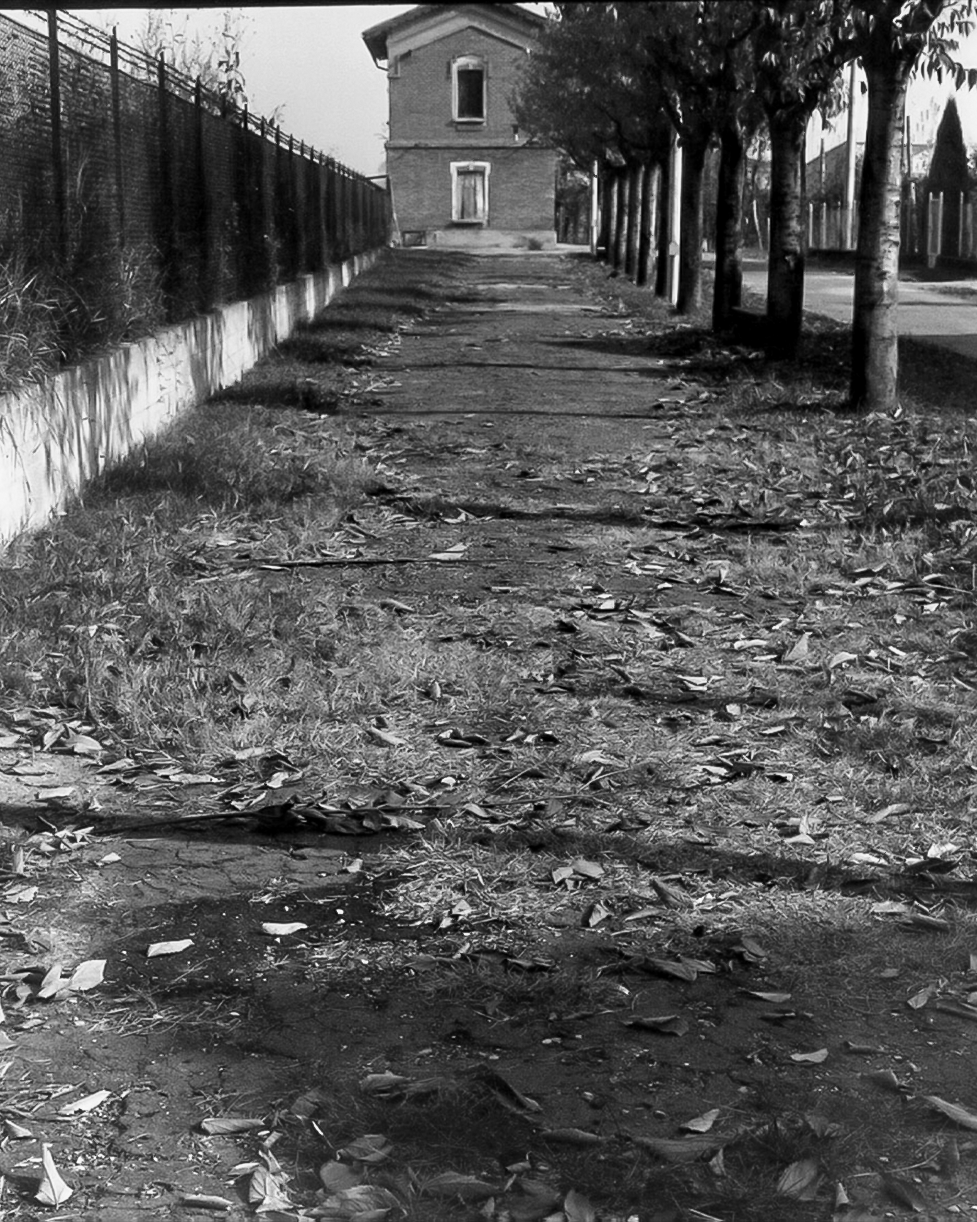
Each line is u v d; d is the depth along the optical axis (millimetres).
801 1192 2727
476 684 5711
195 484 9312
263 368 16625
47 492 8273
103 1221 2674
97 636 6113
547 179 59750
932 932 3797
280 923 3854
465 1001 3465
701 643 6391
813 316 25188
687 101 23172
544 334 22484
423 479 10281
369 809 4551
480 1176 2799
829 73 16500
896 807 4535
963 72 12250
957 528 8383
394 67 58844
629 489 9922
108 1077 3141
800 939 3758
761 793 4684
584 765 4914
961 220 48156
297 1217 2674
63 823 4484
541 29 34844
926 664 6047
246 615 6508
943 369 16781
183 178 13648
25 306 8258
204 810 4586
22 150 8867
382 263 43500
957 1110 2957
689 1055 3225
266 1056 3227
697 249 26219
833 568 7715
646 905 3953
